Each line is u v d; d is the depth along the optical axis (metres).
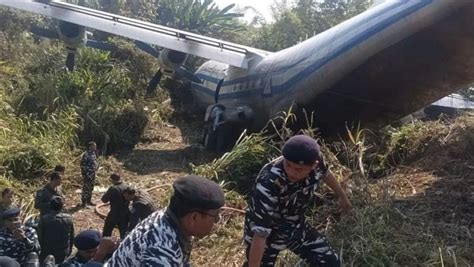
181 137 15.60
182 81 19.20
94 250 4.59
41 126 12.70
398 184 8.30
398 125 11.72
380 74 9.78
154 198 9.90
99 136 13.55
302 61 11.22
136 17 26.05
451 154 8.97
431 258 5.75
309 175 4.58
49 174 10.73
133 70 19.34
